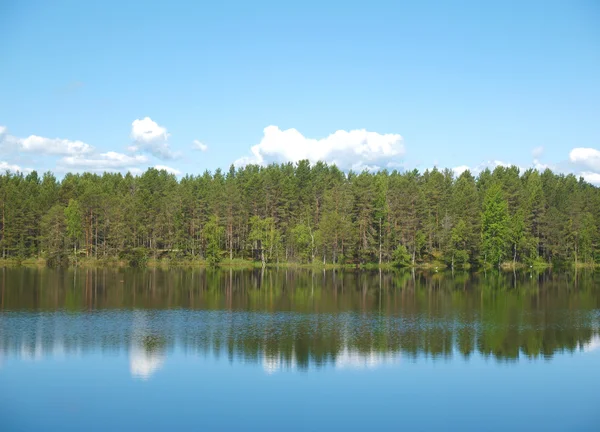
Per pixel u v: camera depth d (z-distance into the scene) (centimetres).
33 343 4109
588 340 4338
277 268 11562
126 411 2806
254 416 2758
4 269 10250
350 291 7456
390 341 4272
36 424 2639
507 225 11762
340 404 2933
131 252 11531
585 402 2997
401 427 2647
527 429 2642
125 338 4291
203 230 12206
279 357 3797
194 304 6103
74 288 7388
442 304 6212
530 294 7169
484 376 3412
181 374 3397
